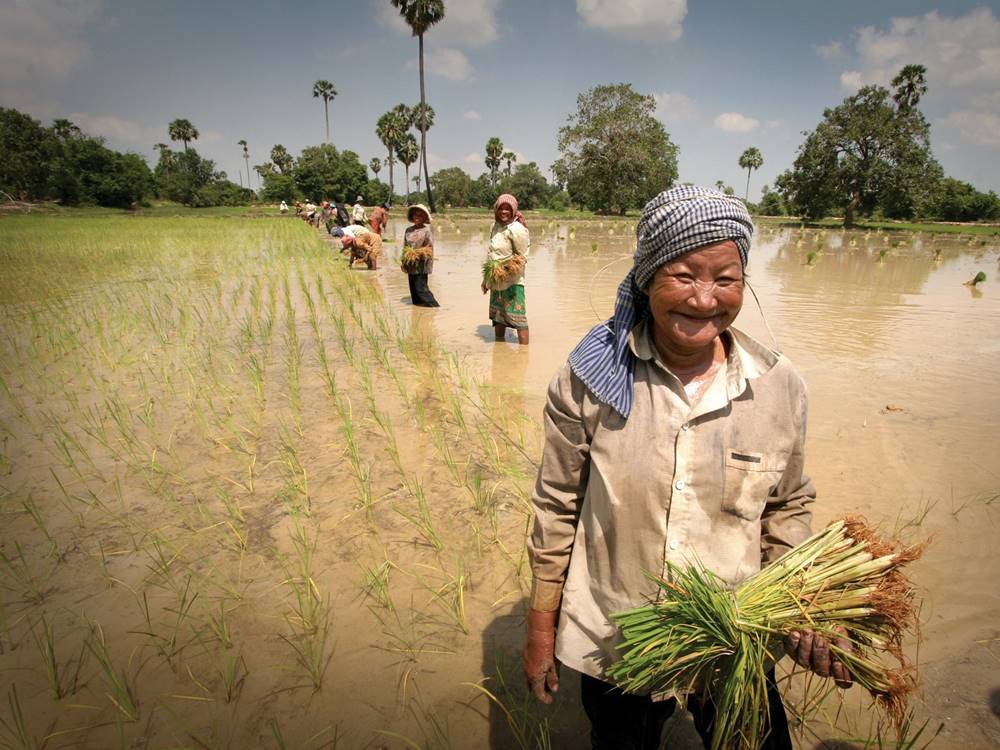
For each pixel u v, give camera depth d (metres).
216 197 79.38
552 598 1.70
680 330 1.35
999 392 5.78
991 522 3.54
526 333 7.55
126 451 4.51
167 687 2.46
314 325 8.41
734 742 1.51
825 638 1.36
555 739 2.25
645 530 1.50
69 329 8.00
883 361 6.83
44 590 3.01
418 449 4.57
